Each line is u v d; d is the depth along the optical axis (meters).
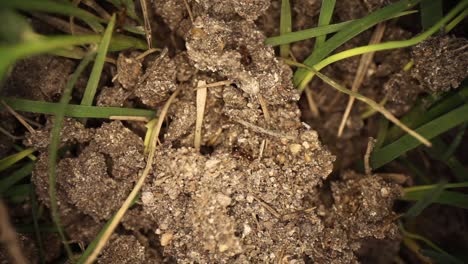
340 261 0.18
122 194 0.18
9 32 0.12
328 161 0.18
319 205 0.19
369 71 0.19
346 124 0.19
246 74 0.17
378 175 0.19
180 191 0.17
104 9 0.18
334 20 0.19
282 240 0.18
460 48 0.17
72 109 0.17
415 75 0.18
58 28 0.18
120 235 0.19
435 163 0.20
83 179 0.18
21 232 0.19
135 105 0.18
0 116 0.18
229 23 0.17
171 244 0.18
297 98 0.18
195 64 0.17
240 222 0.18
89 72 0.19
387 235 0.19
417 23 0.19
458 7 0.17
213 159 0.17
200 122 0.18
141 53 0.18
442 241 0.21
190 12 0.18
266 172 0.18
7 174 0.19
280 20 0.18
